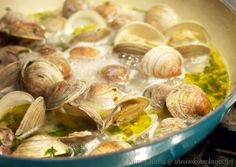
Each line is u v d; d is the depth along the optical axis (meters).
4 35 0.62
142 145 0.42
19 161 0.40
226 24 0.62
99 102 0.53
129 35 0.63
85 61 0.60
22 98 0.53
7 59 0.59
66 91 0.52
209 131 0.47
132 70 0.58
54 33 0.65
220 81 0.58
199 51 0.61
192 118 0.52
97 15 0.66
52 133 0.50
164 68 0.57
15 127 0.51
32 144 0.47
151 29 0.63
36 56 0.59
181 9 0.69
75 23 0.67
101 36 0.63
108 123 0.50
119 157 0.41
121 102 0.51
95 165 0.41
